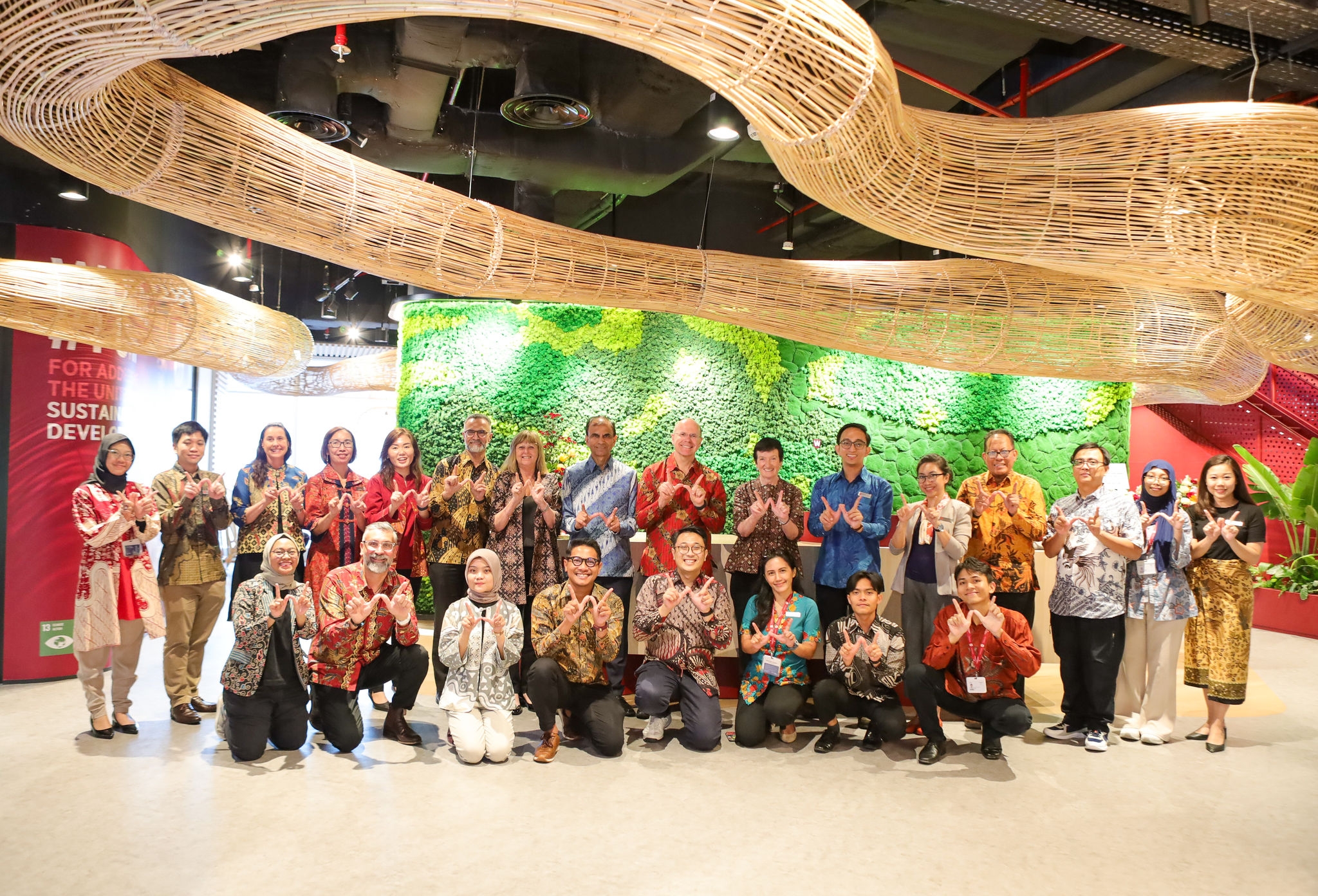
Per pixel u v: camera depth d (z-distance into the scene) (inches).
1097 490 183.3
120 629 169.6
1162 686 183.0
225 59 217.8
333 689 161.8
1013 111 205.8
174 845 122.7
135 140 117.6
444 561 187.9
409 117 210.5
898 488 292.5
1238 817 140.6
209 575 184.4
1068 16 146.6
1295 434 342.3
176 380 326.0
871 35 98.1
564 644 165.2
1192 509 185.0
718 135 207.3
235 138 129.4
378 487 195.6
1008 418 291.3
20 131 102.5
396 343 521.7
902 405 294.2
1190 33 150.2
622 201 316.5
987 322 192.2
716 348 293.9
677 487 185.3
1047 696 213.5
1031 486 189.9
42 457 222.4
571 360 294.0
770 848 125.6
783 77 93.8
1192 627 181.9
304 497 191.8
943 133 122.0
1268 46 155.7
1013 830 134.3
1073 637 182.4
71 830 127.2
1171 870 121.3
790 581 174.2
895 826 134.6
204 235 354.9
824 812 139.9
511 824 132.0
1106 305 194.2
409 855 120.6
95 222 235.6
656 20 87.4
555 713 168.1
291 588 159.2
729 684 212.1
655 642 175.3
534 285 165.5
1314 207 120.7
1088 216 121.8
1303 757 173.2
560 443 291.1
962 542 183.2
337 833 127.3
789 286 186.7
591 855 121.9
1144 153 120.3
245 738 156.1
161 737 171.9
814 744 177.0
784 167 113.4
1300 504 278.2
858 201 116.0
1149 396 338.0
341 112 212.2
